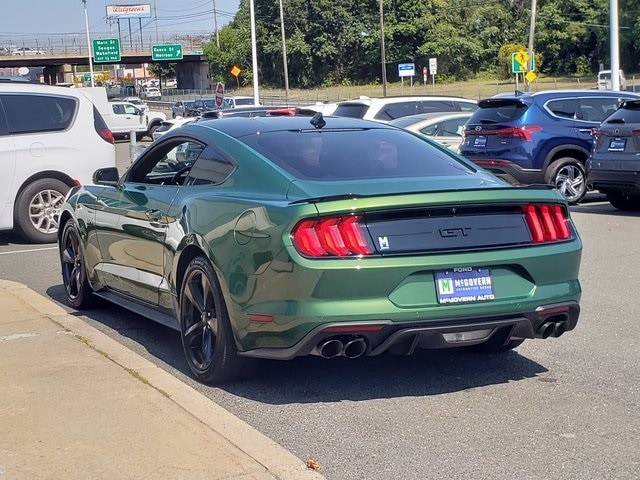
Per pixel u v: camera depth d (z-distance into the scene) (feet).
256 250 16.21
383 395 17.63
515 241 16.80
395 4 293.23
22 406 16.06
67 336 21.11
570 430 15.69
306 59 297.53
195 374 18.45
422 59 291.38
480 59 291.99
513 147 46.88
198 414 15.67
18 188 38.73
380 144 19.70
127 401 16.30
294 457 13.94
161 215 19.69
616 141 42.22
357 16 297.33
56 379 17.62
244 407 16.98
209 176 19.12
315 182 17.19
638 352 20.63
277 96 268.41
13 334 21.38
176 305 19.20
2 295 26.40
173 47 299.99
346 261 15.53
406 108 57.36
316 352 15.92
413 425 15.98
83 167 39.88
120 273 22.21
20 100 39.17
